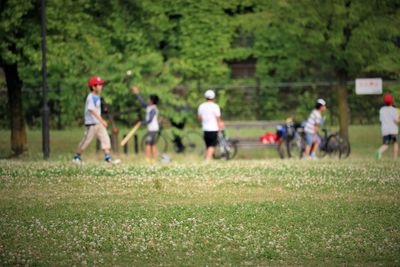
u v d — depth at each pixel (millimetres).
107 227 37312
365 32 89562
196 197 46125
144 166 61500
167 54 110062
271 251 32469
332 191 48031
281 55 118875
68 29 82750
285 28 91438
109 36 95562
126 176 54719
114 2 87188
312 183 51094
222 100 112000
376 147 96500
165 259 31469
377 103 117562
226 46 111188
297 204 43406
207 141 73750
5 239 34562
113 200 45000
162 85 96062
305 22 89438
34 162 66188
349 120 118188
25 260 30844
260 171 58031
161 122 96875
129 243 34125
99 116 66000
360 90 93750
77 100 105625
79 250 32875
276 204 43375
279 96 120438
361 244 33656
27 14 81625
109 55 96062
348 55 91125
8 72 85688
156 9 94625
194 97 101812
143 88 94750
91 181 52188
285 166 61875
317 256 31812
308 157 80875
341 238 34812
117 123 110750
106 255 32156
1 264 29953
